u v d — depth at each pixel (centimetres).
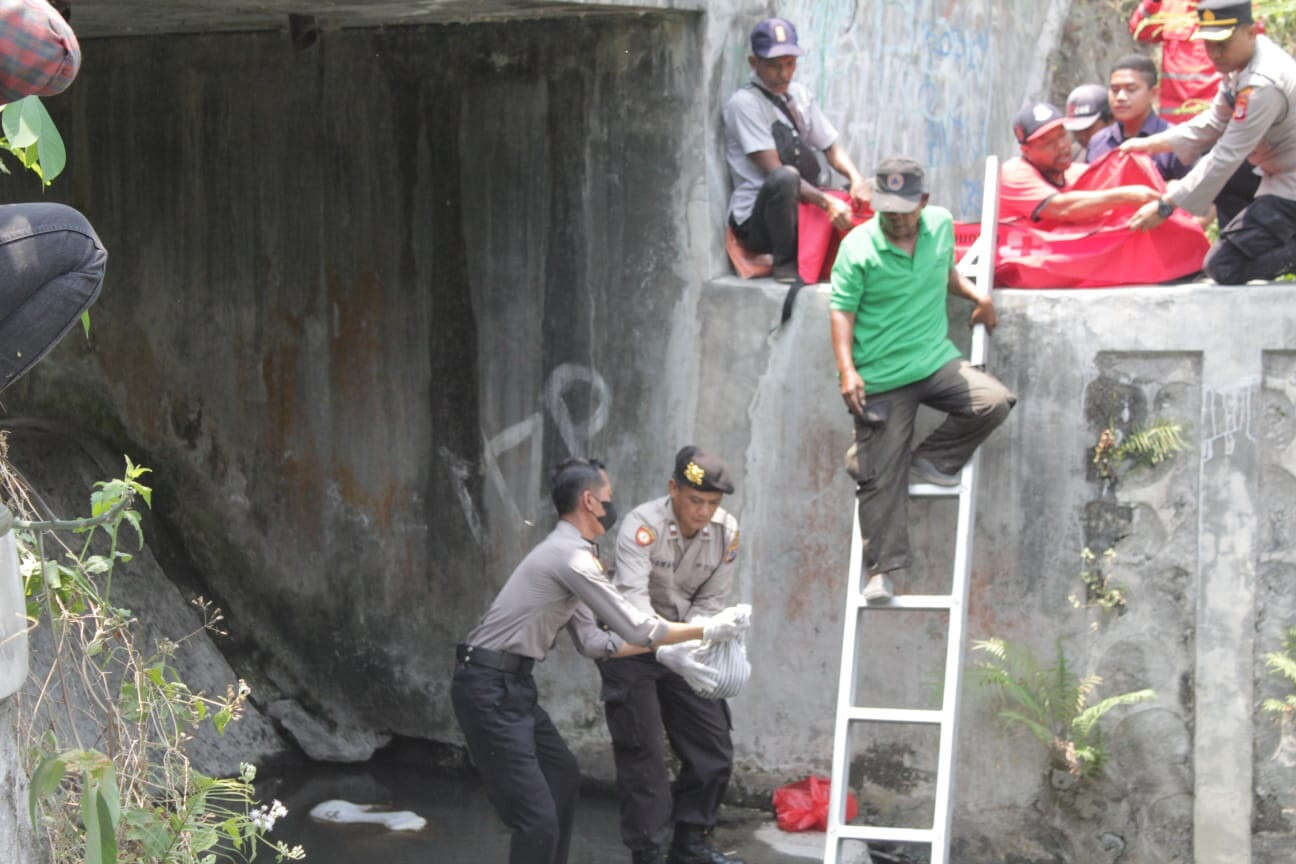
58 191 905
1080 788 675
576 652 784
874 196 636
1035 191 705
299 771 811
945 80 915
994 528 685
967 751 694
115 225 889
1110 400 664
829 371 714
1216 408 643
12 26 263
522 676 606
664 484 753
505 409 792
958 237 716
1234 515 641
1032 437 677
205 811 457
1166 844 661
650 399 754
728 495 740
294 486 853
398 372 817
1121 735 668
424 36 789
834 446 716
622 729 643
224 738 802
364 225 818
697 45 730
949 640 646
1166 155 771
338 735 835
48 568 406
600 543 769
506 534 797
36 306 281
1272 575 639
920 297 651
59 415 920
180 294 874
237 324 859
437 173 796
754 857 689
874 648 712
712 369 738
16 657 298
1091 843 674
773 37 730
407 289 810
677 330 745
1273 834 642
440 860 687
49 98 899
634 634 598
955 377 649
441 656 820
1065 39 1080
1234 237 643
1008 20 991
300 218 835
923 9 891
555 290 773
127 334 893
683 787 667
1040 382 675
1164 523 658
